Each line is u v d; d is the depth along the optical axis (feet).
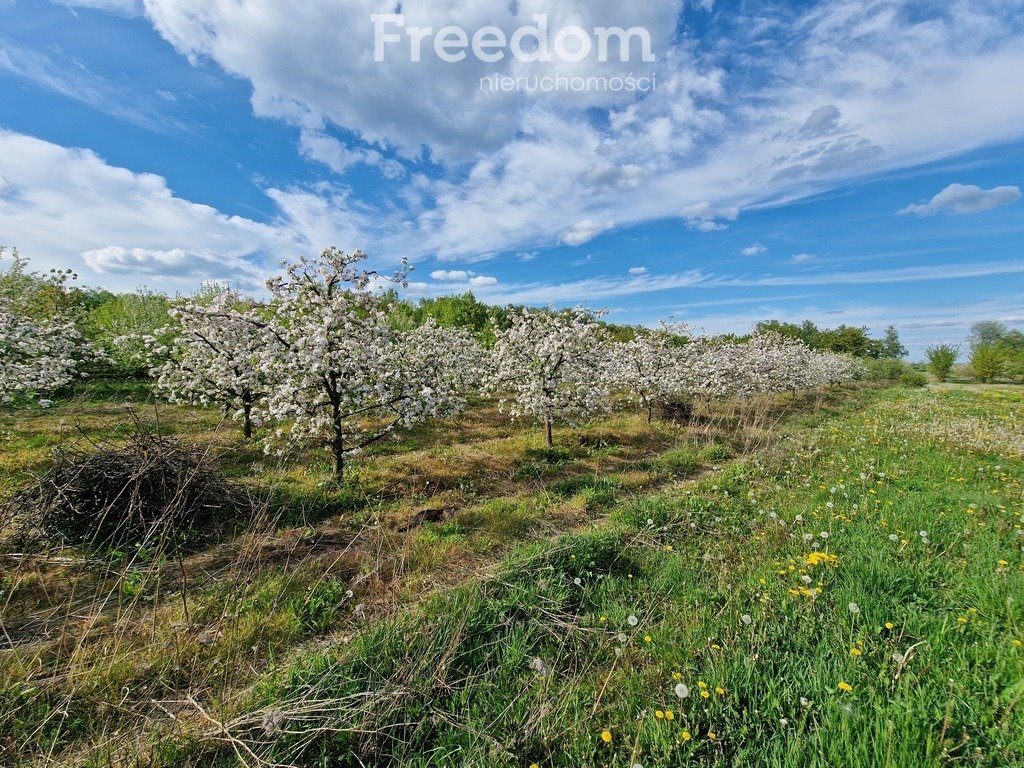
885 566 13.84
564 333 36.06
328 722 9.25
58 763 8.96
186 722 9.74
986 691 9.10
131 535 17.43
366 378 26.20
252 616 13.57
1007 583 12.53
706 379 52.21
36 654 11.65
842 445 34.17
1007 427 41.73
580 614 13.51
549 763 8.47
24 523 16.97
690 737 8.22
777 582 13.67
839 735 8.18
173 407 42.39
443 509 23.15
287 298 26.05
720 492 24.54
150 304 56.24
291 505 22.09
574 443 37.14
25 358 35.86
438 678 10.57
